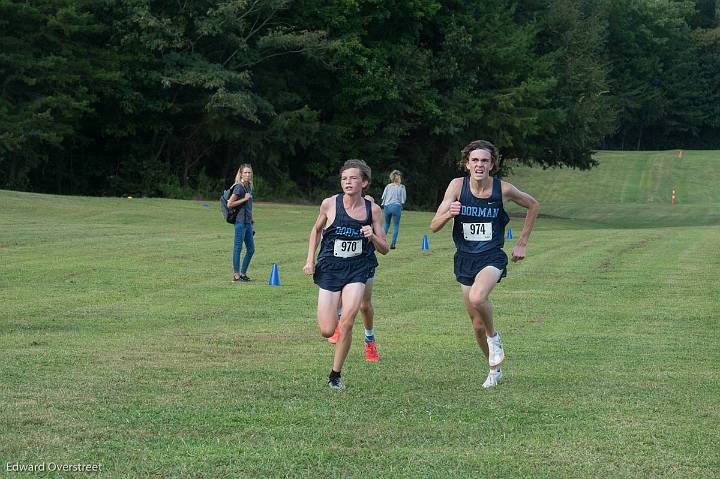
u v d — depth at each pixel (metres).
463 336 15.73
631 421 9.52
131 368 12.06
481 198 11.41
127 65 63.47
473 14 74.88
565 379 11.88
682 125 157.12
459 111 70.44
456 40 70.94
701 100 154.50
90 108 61.44
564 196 106.19
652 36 146.62
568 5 81.62
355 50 67.69
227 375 11.69
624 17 143.75
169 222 41.66
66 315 17.30
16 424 8.90
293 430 8.92
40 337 14.75
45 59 59.09
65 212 42.16
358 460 7.95
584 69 79.56
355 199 11.45
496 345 11.45
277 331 15.84
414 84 68.62
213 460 7.84
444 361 13.23
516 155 79.75
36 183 69.38
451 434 8.91
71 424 8.94
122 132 65.69
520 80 74.62
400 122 71.44
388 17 69.38
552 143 79.19
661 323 17.44
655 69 149.25
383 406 10.09
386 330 16.41
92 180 71.62
